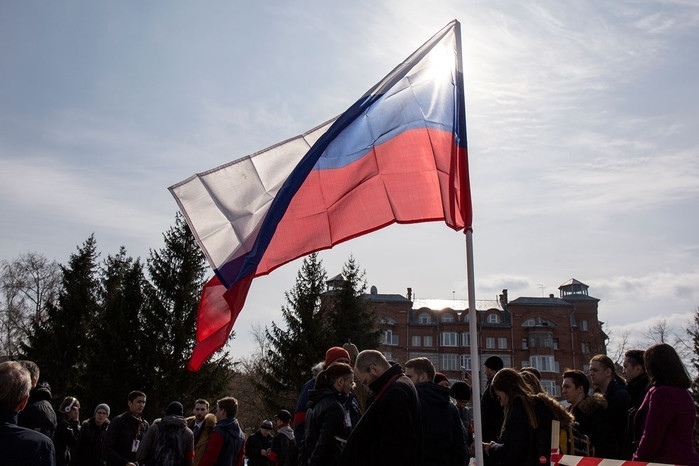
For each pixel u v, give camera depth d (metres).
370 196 6.62
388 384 4.80
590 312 86.50
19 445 3.95
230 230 7.04
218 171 7.22
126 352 34.25
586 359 84.50
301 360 40.91
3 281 53.28
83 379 34.97
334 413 6.08
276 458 13.56
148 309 34.75
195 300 35.50
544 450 5.57
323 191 6.63
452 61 6.92
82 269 43.75
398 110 6.83
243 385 57.94
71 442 12.18
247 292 5.86
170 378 33.25
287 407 40.88
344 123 6.71
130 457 10.45
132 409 10.70
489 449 5.92
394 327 84.38
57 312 42.41
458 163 6.43
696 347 48.38
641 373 6.76
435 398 5.89
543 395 5.89
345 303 43.59
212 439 8.62
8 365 4.18
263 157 7.35
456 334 84.75
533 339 83.12
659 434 5.23
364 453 4.54
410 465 4.46
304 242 6.57
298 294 41.97
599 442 6.53
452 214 6.35
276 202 6.21
